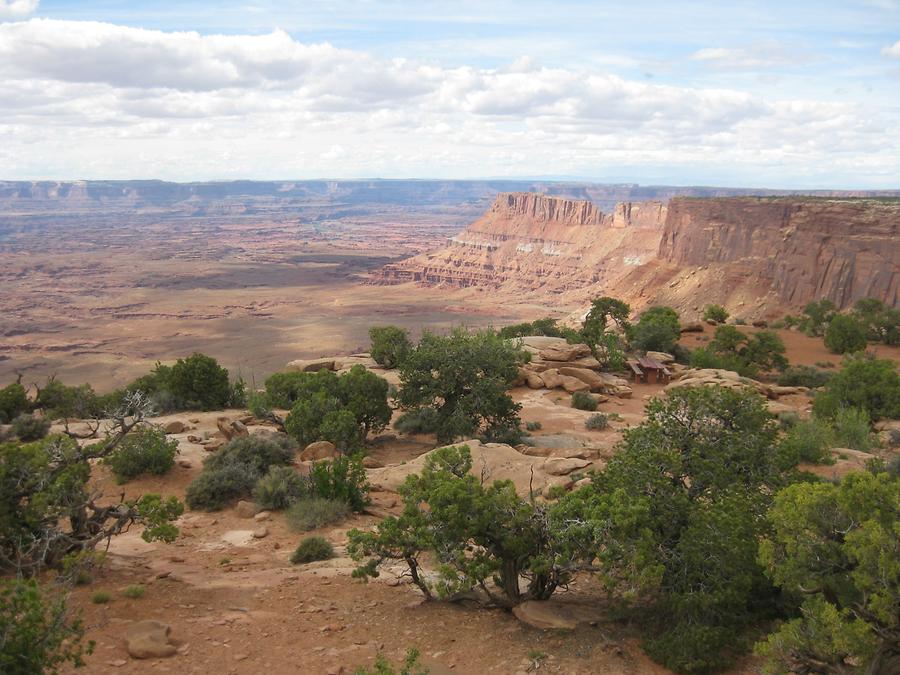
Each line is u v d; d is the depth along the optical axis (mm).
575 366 51344
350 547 14180
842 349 72000
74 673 11062
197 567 17062
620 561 12820
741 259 156125
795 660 10406
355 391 33188
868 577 9836
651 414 17781
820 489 11219
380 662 10062
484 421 35688
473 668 11633
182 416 39531
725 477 15469
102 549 18203
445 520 13711
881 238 131000
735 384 44344
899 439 32969
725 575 12477
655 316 74000
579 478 22672
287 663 11766
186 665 11578
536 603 13711
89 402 39719
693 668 11375
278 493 22297
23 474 15250
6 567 14922
